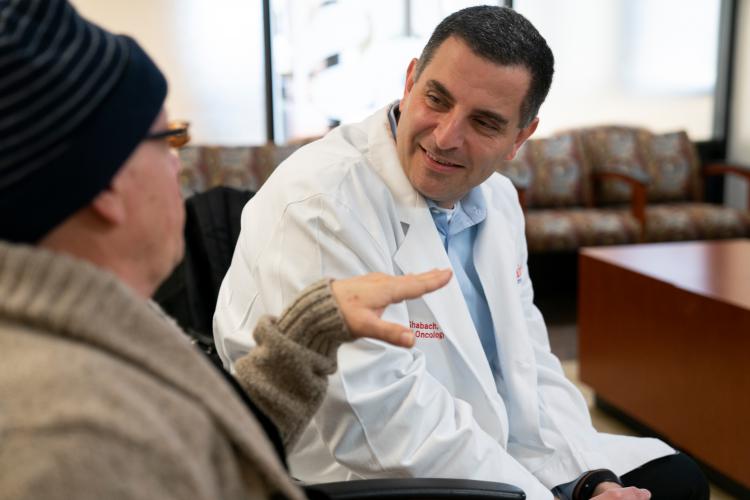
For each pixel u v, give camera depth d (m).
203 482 0.50
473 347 1.22
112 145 0.54
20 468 0.43
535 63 1.12
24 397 0.46
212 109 4.28
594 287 2.71
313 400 0.77
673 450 1.42
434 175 1.18
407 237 1.21
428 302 1.20
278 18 4.25
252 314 1.16
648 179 3.88
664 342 2.36
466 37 1.09
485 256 1.32
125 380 0.50
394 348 1.10
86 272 0.51
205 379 0.56
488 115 1.12
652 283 2.39
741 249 2.79
